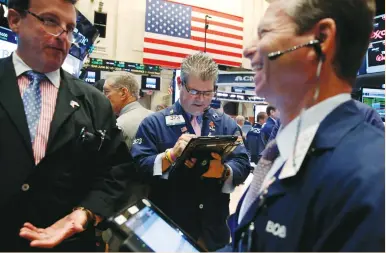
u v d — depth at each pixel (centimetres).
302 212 45
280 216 48
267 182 55
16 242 88
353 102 54
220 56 941
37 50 95
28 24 93
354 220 39
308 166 48
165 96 991
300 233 45
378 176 40
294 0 53
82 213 95
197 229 128
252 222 54
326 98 53
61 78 109
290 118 58
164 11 899
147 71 985
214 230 131
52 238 79
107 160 112
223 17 957
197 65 134
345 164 43
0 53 157
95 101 114
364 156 43
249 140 419
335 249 40
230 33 960
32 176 90
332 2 50
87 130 103
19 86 98
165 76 1023
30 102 97
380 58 196
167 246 63
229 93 925
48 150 93
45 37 93
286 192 49
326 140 48
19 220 89
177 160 117
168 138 141
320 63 51
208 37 934
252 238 51
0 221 87
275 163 57
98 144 104
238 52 965
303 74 52
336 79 53
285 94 56
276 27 54
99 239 112
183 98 141
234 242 58
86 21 273
